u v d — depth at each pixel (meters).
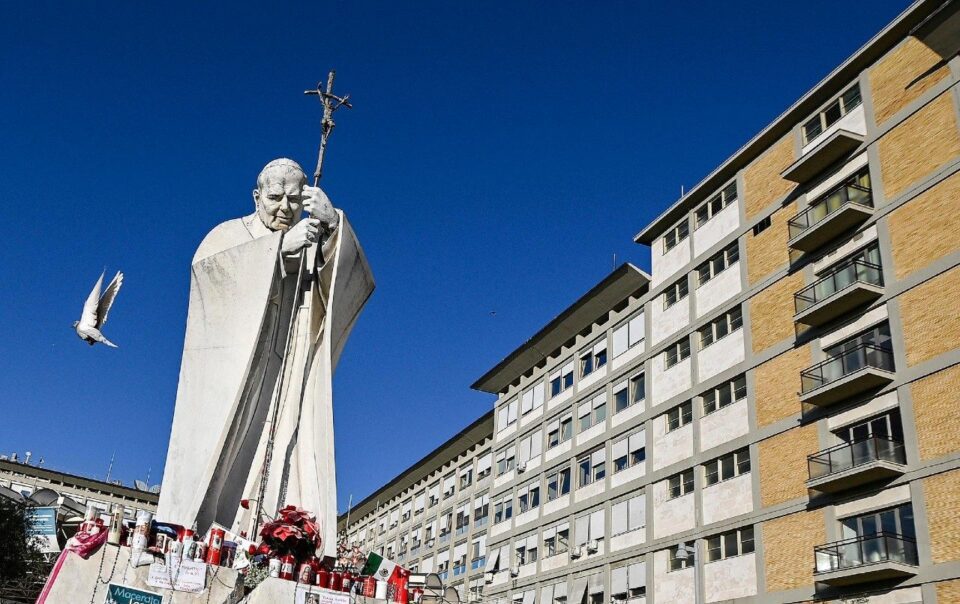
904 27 35.38
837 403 33.91
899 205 33.69
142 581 15.55
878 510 31.05
